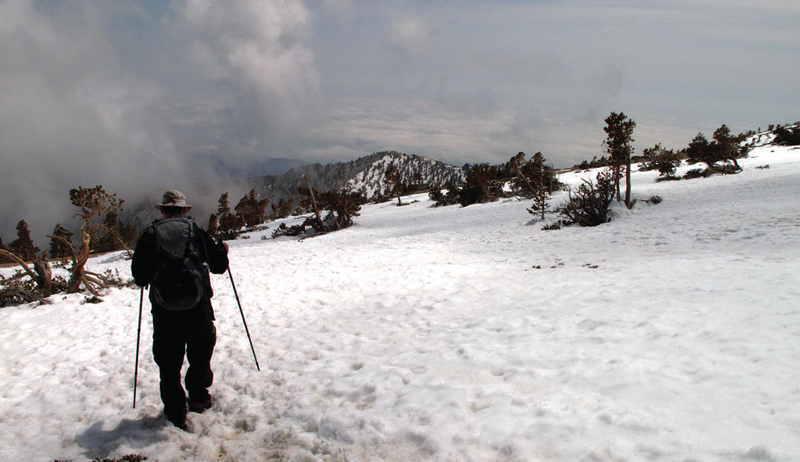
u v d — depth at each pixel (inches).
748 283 224.1
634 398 117.9
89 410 164.4
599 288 259.8
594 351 157.5
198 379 150.8
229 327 278.2
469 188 1381.6
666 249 402.3
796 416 97.4
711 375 124.6
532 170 1120.8
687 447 92.2
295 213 2389.3
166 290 133.3
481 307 256.5
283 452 122.4
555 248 499.5
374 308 285.4
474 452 103.8
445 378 151.9
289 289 392.5
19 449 140.4
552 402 120.9
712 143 1170.0
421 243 692.1
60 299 422.0
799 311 169.2
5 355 259.0
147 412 154.8
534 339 181.3
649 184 1108.5
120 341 270.1
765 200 597.3
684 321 175.8
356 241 880.3
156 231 137.5
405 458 107.6
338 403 145.0
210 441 133.6
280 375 177.5
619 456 92.8
